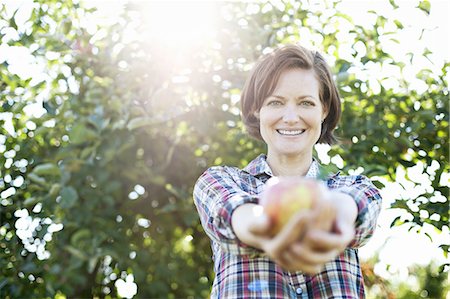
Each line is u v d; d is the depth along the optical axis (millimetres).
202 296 3766
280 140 1807
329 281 1713
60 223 3396
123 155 3486
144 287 3539
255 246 1395
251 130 2076
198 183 1820
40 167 3260
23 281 3447
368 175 3027
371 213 1678
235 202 1489
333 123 2049
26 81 3521
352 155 3184
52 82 3572
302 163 1873
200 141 3607
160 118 3275
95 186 3498
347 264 1748
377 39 3271
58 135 3576
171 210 3570
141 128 3512
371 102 3273
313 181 1173
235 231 1436
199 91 3422
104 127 3307
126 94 3334
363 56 3246
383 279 3309
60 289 3436
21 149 3523
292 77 1800
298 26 3400
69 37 3543
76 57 3516
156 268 3623
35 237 3510
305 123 1802
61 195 3266
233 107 3475
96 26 3527
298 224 1030
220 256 1775
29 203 3352
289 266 1076
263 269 1690
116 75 3463
